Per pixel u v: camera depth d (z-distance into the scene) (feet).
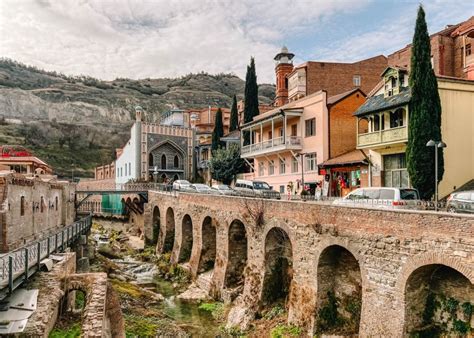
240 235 94.38
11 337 42.34
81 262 102.94
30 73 610.65
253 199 83.15
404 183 93.25
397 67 93.30
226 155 185.26
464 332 45.93
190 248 127.24
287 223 71.97
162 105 566.36
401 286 48.49
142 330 69.21
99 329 45.24
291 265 76.84
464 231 41.39
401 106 88.63
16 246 73.15
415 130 81.71
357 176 109.29
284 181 142.20
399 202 64.75
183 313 84.94
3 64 602.44
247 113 195.00
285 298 76.18
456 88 88.63
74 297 71.00
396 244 49.42
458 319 46.65
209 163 194.80
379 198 69.31
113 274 113.91
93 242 154.10
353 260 61.41
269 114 142.41
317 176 124.06
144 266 131.44
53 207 108.88
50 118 472.85
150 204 165.37
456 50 136.56
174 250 130.31
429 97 81.20
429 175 80.18
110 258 144.66
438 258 44.01
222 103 613.52
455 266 42.19
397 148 93.86
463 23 140.15
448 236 43.06
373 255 52.85
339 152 122.31
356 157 109.50
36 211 88.38
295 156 133.08
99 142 404.98
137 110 219.41
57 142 378.94
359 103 124.88
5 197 68.13
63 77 648.38
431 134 80.48
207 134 254.06
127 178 230.27
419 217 46.47
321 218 63.00
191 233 127.75
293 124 137.59
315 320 62.64
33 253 60.85
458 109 88.69
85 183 264.52
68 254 72.69
